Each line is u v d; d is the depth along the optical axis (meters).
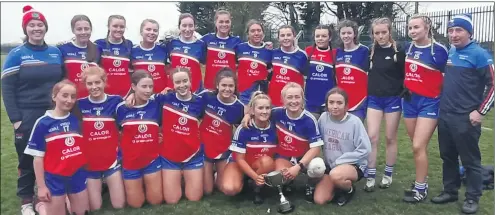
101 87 4.41
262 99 4.55
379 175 5.74
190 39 5.79
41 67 4.54
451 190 4.63
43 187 4.12
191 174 4.77
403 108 4.80
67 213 4.42
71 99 4.16
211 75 5.89
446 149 4.48
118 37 5.32
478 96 4.13
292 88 4.57
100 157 4.51
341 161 4.57
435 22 14.49
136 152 4.55
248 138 4.72
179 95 4.73
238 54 5.86
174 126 4.71
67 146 4.22
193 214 4.40
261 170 4.59
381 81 4.86
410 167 6.04
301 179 5.40
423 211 4.41
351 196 4.75
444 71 4.39
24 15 4.52
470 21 4.08
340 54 5.29
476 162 4.29
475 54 4.05
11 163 6.90
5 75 4.43
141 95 4.53
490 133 8.18
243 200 4.78
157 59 5.59
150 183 4.63
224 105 4.90
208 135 4.95
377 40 4.79
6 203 5.00
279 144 4.81
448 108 4.26
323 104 5.48
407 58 4.62
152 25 5.41
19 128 4.48
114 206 4.62
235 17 17.61
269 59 5.79
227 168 4.77
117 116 4.59
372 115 4.97
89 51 5.08
